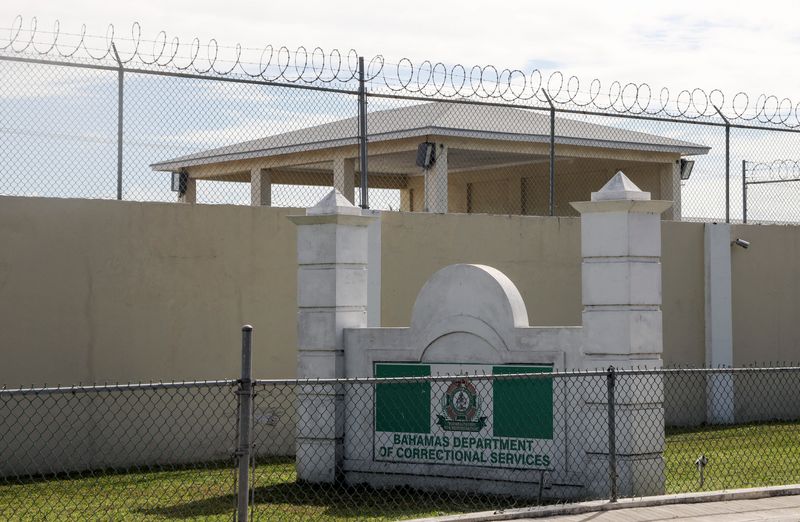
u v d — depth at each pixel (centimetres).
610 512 913
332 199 1192
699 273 1841
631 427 1044
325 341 1184
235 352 1448
